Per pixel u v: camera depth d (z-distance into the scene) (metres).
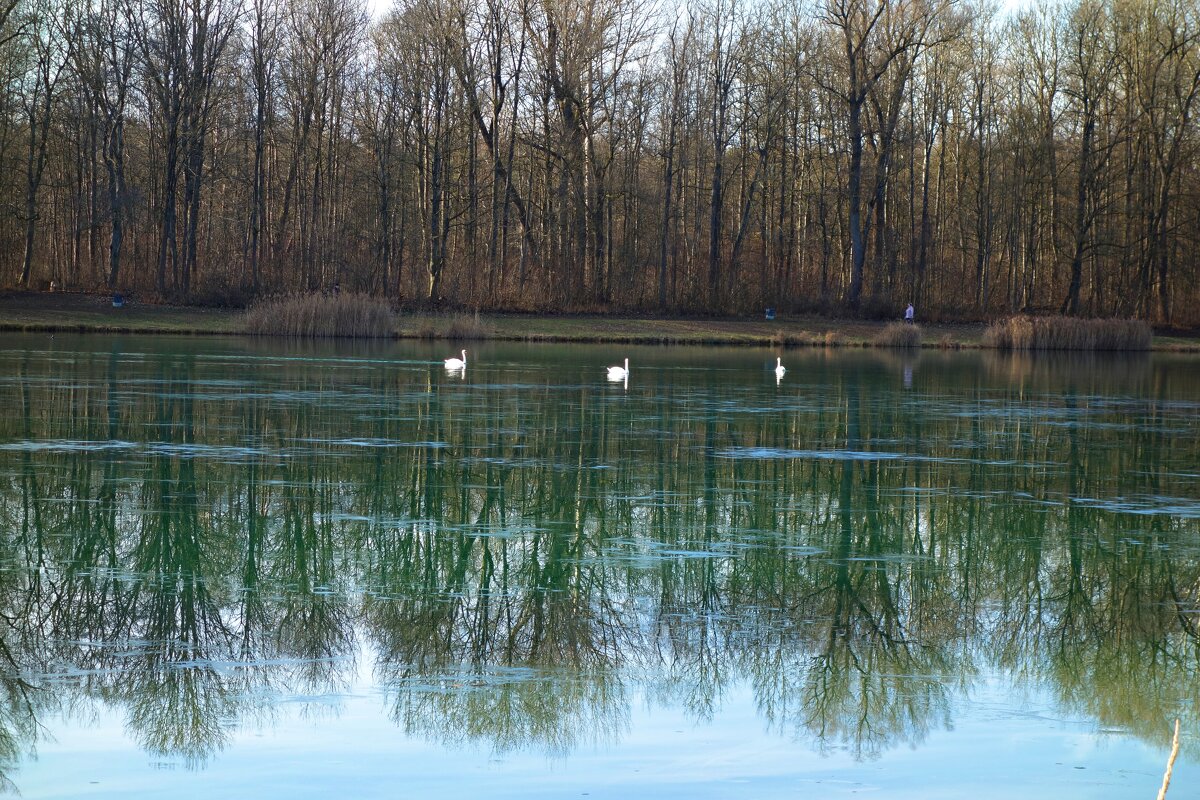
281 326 46.69
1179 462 18.81
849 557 12.82
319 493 15.25
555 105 59.28
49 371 28.97
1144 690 9.16
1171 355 50.09
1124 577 12.31
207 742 7.77
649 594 11.37
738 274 62.16
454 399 25.33
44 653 9.43
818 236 71.88
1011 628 10.66
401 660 9.45
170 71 54.44
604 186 59.03
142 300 52.16
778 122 62.56
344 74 57.97
